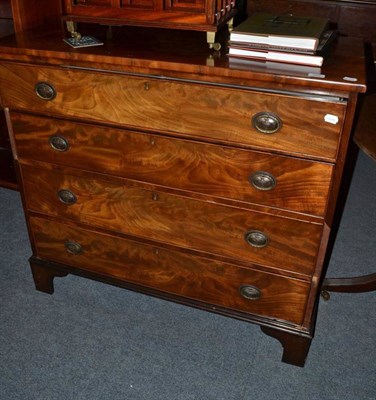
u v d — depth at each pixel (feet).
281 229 4.34
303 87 3.61
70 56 4.14
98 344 5.32
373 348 5.38
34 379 4.90
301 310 4.76
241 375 5.00
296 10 8.04
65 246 5.54
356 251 7.10
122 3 4.31
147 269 5.25
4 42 4.46
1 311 5.72
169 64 3.87
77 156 4.78
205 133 4.10
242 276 4.80
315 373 5.05
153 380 4.92
